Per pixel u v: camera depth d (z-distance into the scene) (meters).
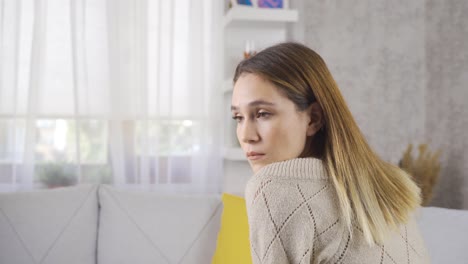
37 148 2.81
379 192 0.73
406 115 3.18
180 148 2.93
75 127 2.83
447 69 2.93
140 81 2.86
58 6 2.83
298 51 0.73
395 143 3.16
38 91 2.77
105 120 2.85
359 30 3.12
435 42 3.06
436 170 2.68
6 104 2.75
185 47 2.96
